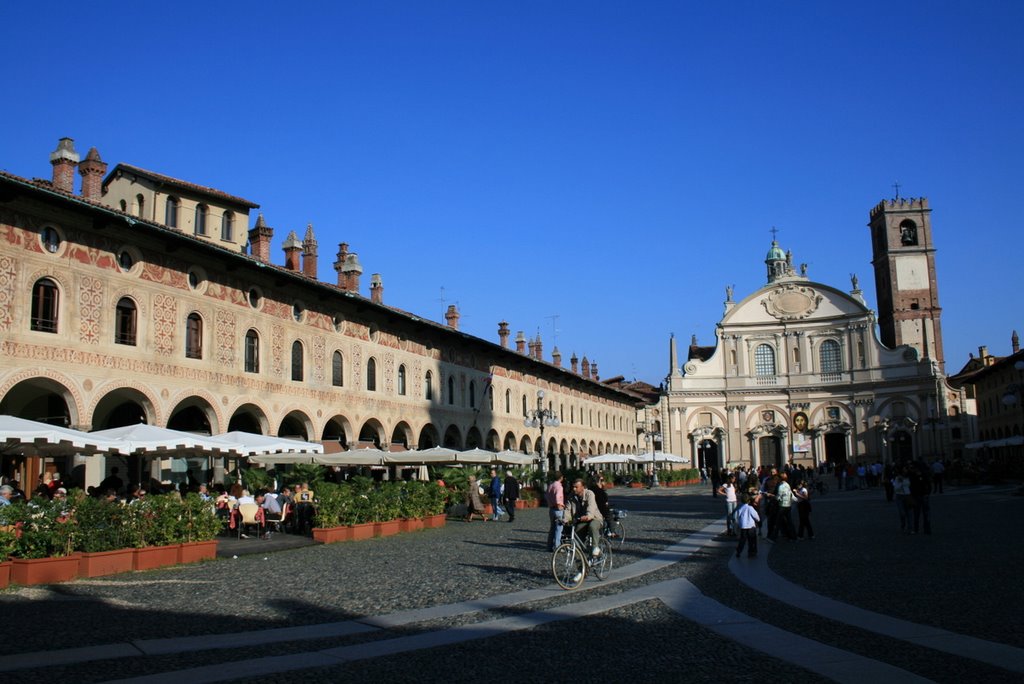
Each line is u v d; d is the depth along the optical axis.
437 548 25.14
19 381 25.56
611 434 90.19
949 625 12.16
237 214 43.28
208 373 32.97
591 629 12.61
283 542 26.62
